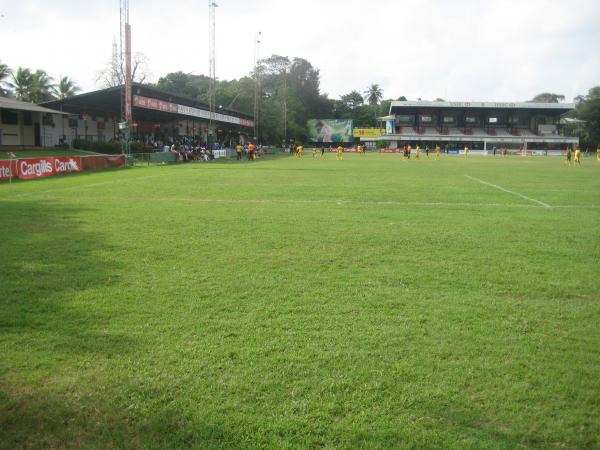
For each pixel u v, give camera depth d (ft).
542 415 11.03
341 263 24.30
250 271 22.67
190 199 51.13
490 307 17.92
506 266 23.94
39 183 70.18
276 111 314.76
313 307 17.72
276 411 11.06
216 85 300.40
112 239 29.84
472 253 26.76
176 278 21.38
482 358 13.69
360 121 447.83
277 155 243.19
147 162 128.98
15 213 40.50
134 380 12.30
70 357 13.53
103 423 10.59
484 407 11.29
